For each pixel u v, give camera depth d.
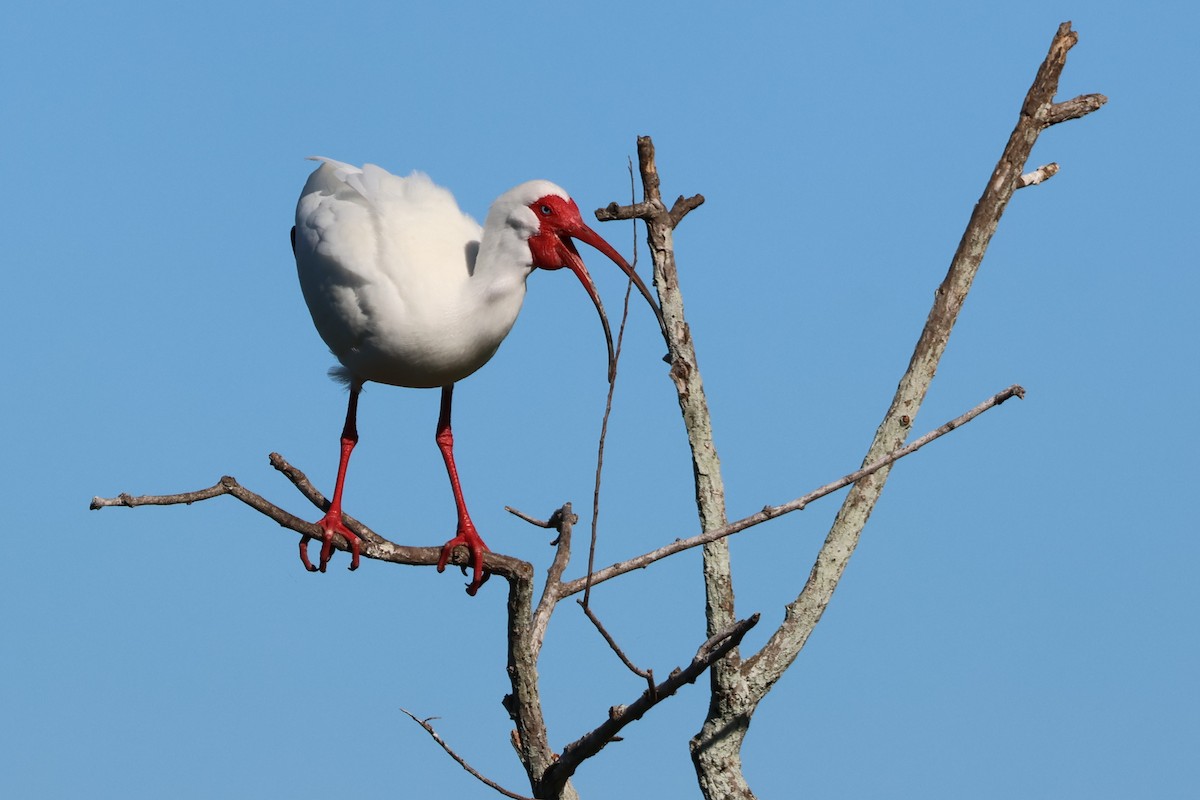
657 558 10.08
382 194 12.23
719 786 12.48
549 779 10.59
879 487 12.65
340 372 12.71
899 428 12.66
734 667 12.34
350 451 12.52
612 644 9.12
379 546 10.70
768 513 9.91
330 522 10.70
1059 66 12.67
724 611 12.55
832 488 9.87
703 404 12.61
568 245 12.03
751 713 12.53
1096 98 12.75
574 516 12.11
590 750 10.17
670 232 12.54
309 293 12.29
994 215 12.64
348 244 11.80
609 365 9.59
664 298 12.57
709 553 12.58
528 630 10.65
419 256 11.83
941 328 12.70
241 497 9.41
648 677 9.31
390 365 12.03
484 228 12.05
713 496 12.60
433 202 12.34
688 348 12.59
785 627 12.56
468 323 11.84
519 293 12.06
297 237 12.59
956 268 12.71
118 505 8.30
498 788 9.44
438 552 11.04
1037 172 12.82
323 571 10.84
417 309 11.69
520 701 10.84
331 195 12.50
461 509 11.88
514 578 10.42
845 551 12.59
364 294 11.70
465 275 11.99
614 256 11.95
